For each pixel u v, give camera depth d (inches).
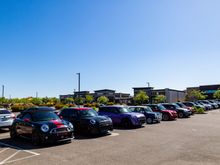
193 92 2458.2
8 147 378.3
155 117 729.6
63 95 3937.0
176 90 2746.1
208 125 676.1
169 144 390.9
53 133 384.8
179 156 309.6
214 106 1689.2
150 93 2682.1
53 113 454.9
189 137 462.0
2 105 2075.5
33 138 398.3
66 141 427.5
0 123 534.6
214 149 350.9
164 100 2423.7
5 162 287.3
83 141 428.1
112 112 667.4
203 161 285.0
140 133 522.6
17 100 2578.7
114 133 528.1
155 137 465.1
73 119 522.6
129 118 622.2
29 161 291.1
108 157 307.1
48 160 294.8
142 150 346.3
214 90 2775.6
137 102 2421.3
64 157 309.1
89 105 1795.0
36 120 417.1
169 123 738.8
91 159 297.7
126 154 322.0
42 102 2527.1
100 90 3474.4
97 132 487.5
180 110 963.3
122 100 3341.5
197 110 1258.0
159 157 305.1
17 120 459.5
